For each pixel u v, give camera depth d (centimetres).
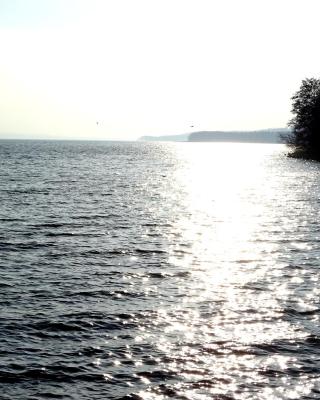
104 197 4672
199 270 2142
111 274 2031
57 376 1158
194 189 5894
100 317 1527
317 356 1277
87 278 1959
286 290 1848
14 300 1664
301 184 6500
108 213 3697
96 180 6469
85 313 1557
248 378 1162
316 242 2761
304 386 1127
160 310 1605
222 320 1527
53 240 2662
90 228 3056
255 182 6931
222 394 1093
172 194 5250
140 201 4534
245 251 2541
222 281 1969
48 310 1578
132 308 1617
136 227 3166
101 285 1869
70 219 3350
